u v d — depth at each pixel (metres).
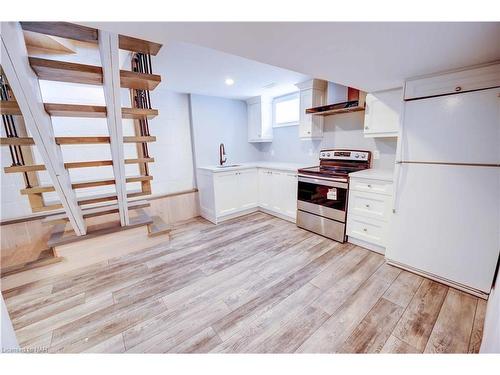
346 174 2.71
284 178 3.54
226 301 1.87
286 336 1.51
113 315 1.74
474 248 1.79
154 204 3.64
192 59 2.29
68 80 1.59
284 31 1.17
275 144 4.54
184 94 3.85
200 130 4.00
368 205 2.54
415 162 2.01
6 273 2.09
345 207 2.75
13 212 2.60
